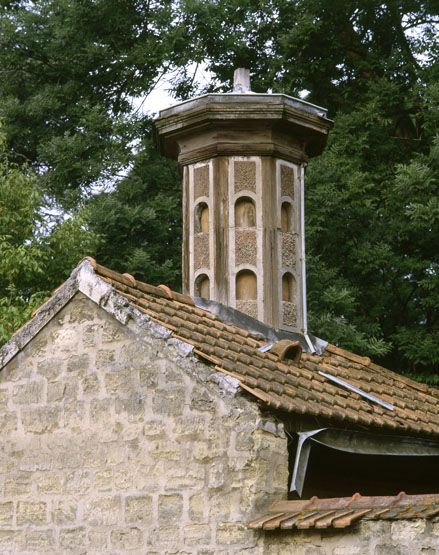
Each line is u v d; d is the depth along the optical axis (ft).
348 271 68.59
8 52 76.13
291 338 39.70
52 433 32.96
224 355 31.71
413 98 69.46
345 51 74.18
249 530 28.22
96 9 74.49
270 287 40.34
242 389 29.35
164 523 29.86
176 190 71.36
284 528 27.25
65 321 33.50
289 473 29.76
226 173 41.14
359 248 66.44
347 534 26.58
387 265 66.80
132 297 33.83
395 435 33.14
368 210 66.80
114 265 67.10
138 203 69.41
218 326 36.27
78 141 70.03
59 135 74.43
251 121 41.11
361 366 40.29
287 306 40.78
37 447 33.19
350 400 33.63
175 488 29.89
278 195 41.34
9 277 58.23
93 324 32.83
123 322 31.96
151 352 31.24
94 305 32.91
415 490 37.29
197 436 29.78
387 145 70.69
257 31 72.18
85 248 61.41
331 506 27.50
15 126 73.97
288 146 42.24
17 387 34.09
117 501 31.01
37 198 61.67
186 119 41.70
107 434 31.71
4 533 33.22
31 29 76.43
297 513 27.71
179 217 69.41
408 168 63.87
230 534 28.58
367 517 26.35
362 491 34.63
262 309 40.06
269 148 41.24
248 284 40.52
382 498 26.96
